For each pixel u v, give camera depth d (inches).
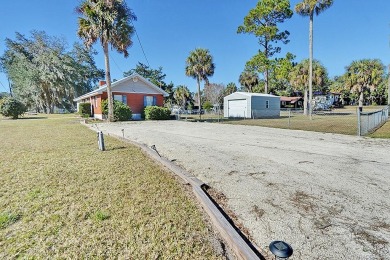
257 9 883.4
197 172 149.2
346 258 64.7
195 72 1055.6
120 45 572.7
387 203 99.2
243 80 1461.6
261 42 976.9
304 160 175.5
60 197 109.1
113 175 142.8
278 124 503.5
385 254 66.2
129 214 92.9
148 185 126.0
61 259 66.3
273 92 1584.6
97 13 521.0
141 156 194.7
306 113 919.0
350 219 86.4
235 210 95.7
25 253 68.8
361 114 317.4
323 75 899.4
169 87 1669.5
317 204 99.4
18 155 198.5
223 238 76.9
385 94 1565.0
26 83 1338.6
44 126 482.0
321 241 72.9
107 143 258.4
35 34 1371.8
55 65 1365.7
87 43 550.6
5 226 83.7
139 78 744.3
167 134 346.9
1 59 1519.4
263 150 216.7
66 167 160.2
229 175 141.7
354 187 118.1
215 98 1653.5
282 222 85.1
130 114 666.8
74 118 787.4
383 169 148.9
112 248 71.4
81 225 84.4
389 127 397.1
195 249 71.1
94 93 689.6
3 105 765.3
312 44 611.8
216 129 416.5
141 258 66.7
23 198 107.8
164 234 79.0
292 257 65.4
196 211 96.2
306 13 634.8
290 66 933.2
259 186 122.0
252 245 72.0
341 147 226.4
